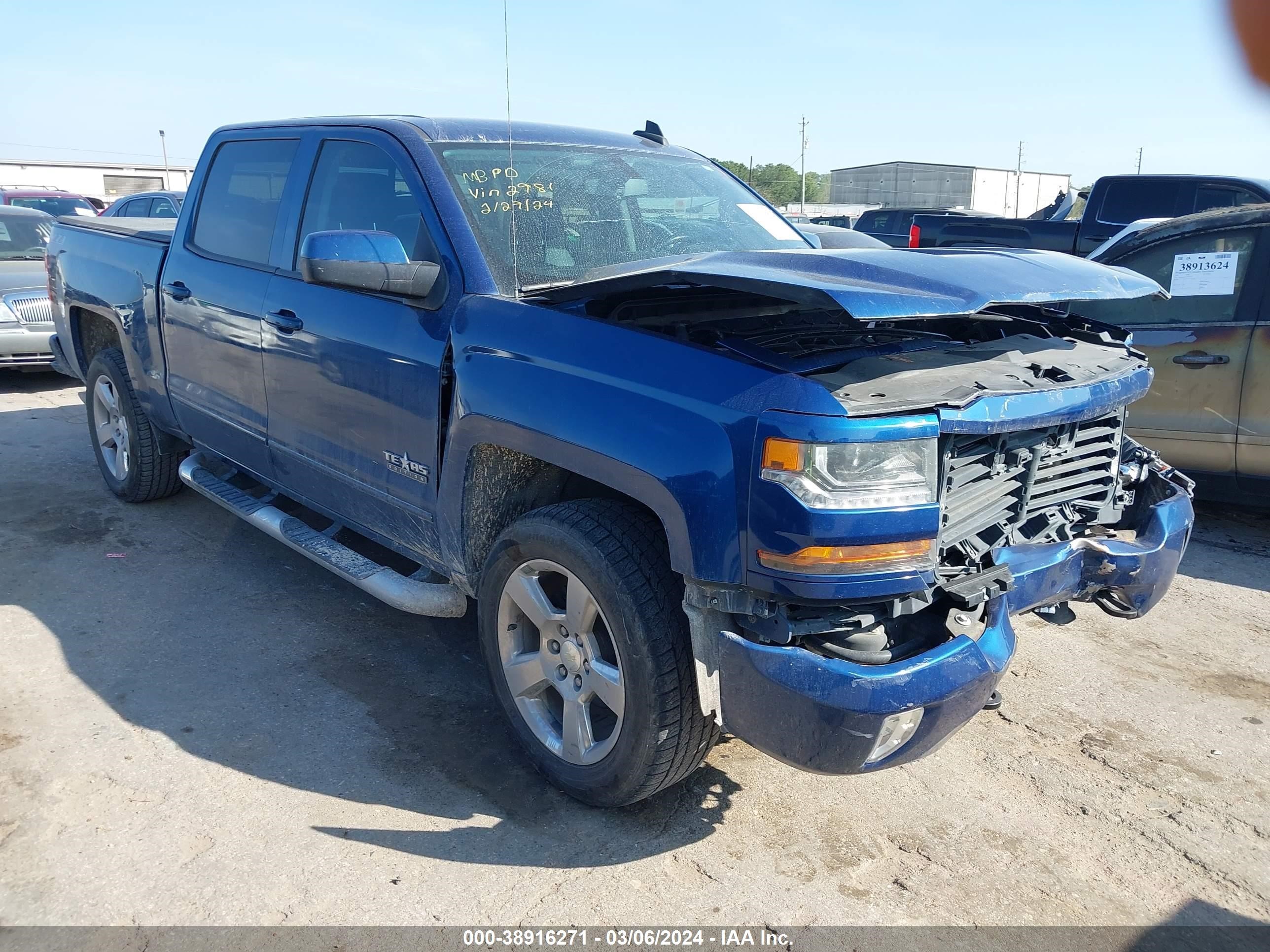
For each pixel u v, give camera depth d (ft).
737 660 7.32
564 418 8.11
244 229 13.00
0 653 11.55
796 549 6.77
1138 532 9.66
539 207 10.57
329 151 11.76
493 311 9.11
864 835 8.74
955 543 7.70
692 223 11.74
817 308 6.98
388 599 10.46
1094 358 9.23
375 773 9.45
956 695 7.26
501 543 9.02
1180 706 11.12
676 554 7.42
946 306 6.86
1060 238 35.17
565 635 8.74
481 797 9.12
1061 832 8.86
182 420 14.65
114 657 11.58
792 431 6.76
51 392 26.94
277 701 10.73
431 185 10.19
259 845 8.31
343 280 9.16
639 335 8.02
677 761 8.20
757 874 8.17
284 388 11.79
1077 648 12.55
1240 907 7.95
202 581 13.87
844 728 7.00
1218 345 16.12
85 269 16.80
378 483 10.64
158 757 9.56
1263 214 15.75
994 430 7.38
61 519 16.19
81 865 7.99
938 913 7.77
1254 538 16.88
